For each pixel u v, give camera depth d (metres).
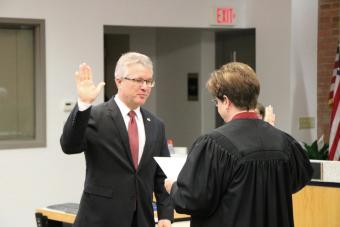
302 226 3.29
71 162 6.21
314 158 6.43
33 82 6.16
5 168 5.88
